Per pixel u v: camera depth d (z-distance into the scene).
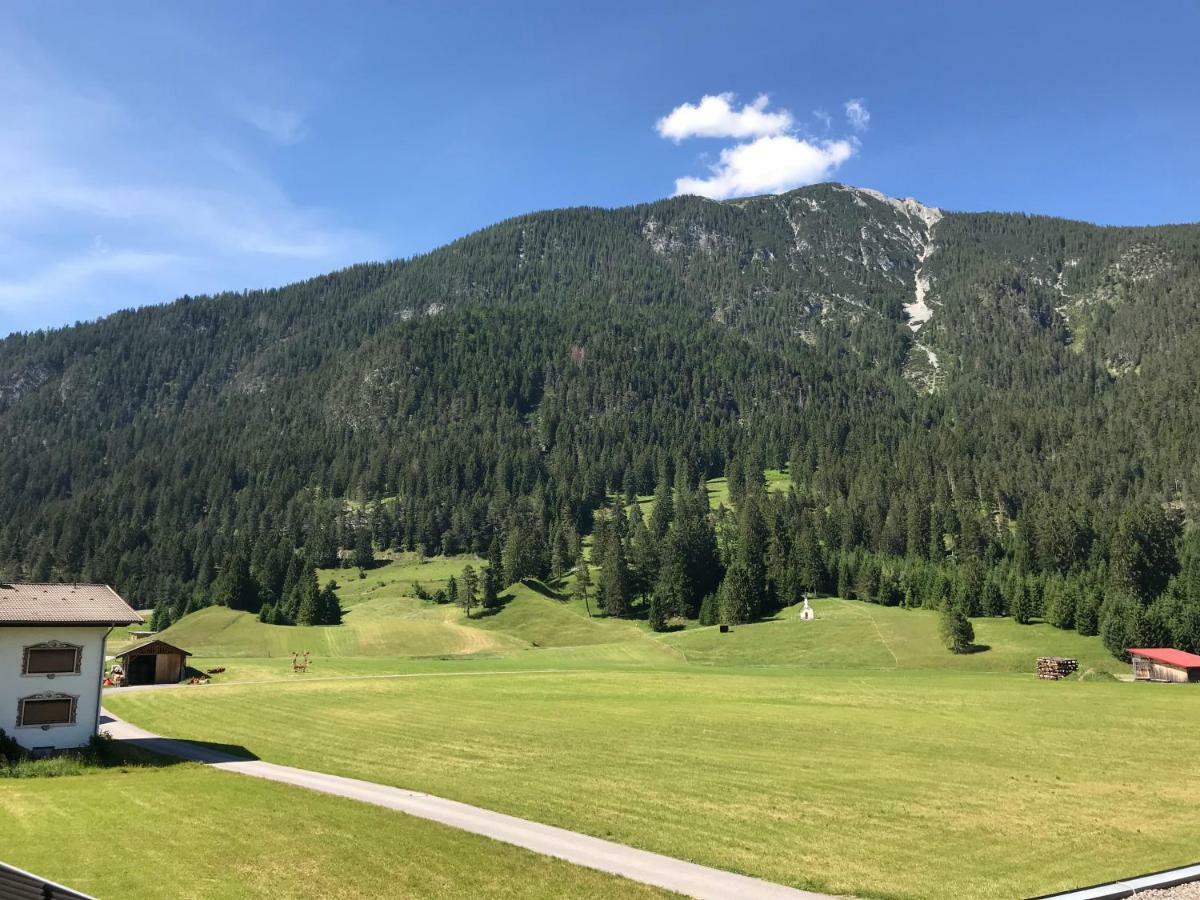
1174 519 195.88
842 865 25.25
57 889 13.87
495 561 189.25
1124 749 46.47
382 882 22.25
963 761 42.69
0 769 39.69
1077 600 126.25
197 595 178.62
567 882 22.67
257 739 51.25
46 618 46.81
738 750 45.50
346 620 169.75
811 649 124.38
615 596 168.88
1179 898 21.55
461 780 37.78
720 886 22.92
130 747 48.25
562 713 60.50
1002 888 23.23
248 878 22.36
